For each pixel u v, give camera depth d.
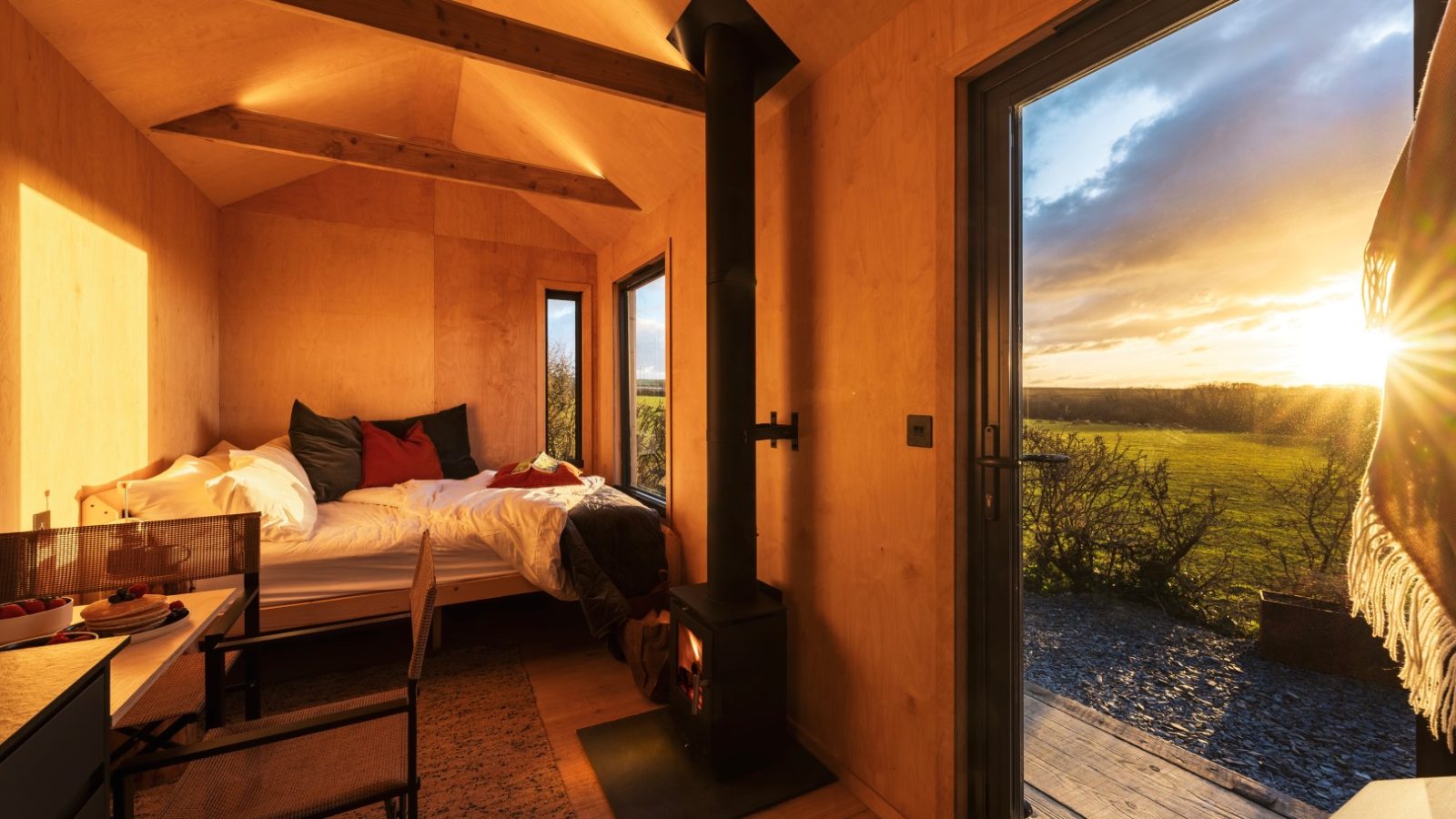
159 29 2.13
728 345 2.04
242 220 3.78
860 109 1.91
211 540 1.77
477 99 3.59
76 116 2.13
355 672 2.65
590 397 4.77
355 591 2.62
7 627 1.24
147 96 2.42
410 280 4.24
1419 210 0.58
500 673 2.65
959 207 1.65
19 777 0.72
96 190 2.26
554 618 3.31
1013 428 1.57
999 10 1.45
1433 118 0.57
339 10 1.73
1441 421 0.56
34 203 1.89
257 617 1.83
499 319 4.50
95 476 2.26
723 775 1.90
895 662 1.78
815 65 2.05
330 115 3.43
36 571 1.56
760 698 1.96
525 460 4.58
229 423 3.74
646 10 2.21
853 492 1.95
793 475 2.24
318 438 3.61
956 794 1.65
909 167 1.72
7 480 1.77
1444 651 0.56
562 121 3.30
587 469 4.75
